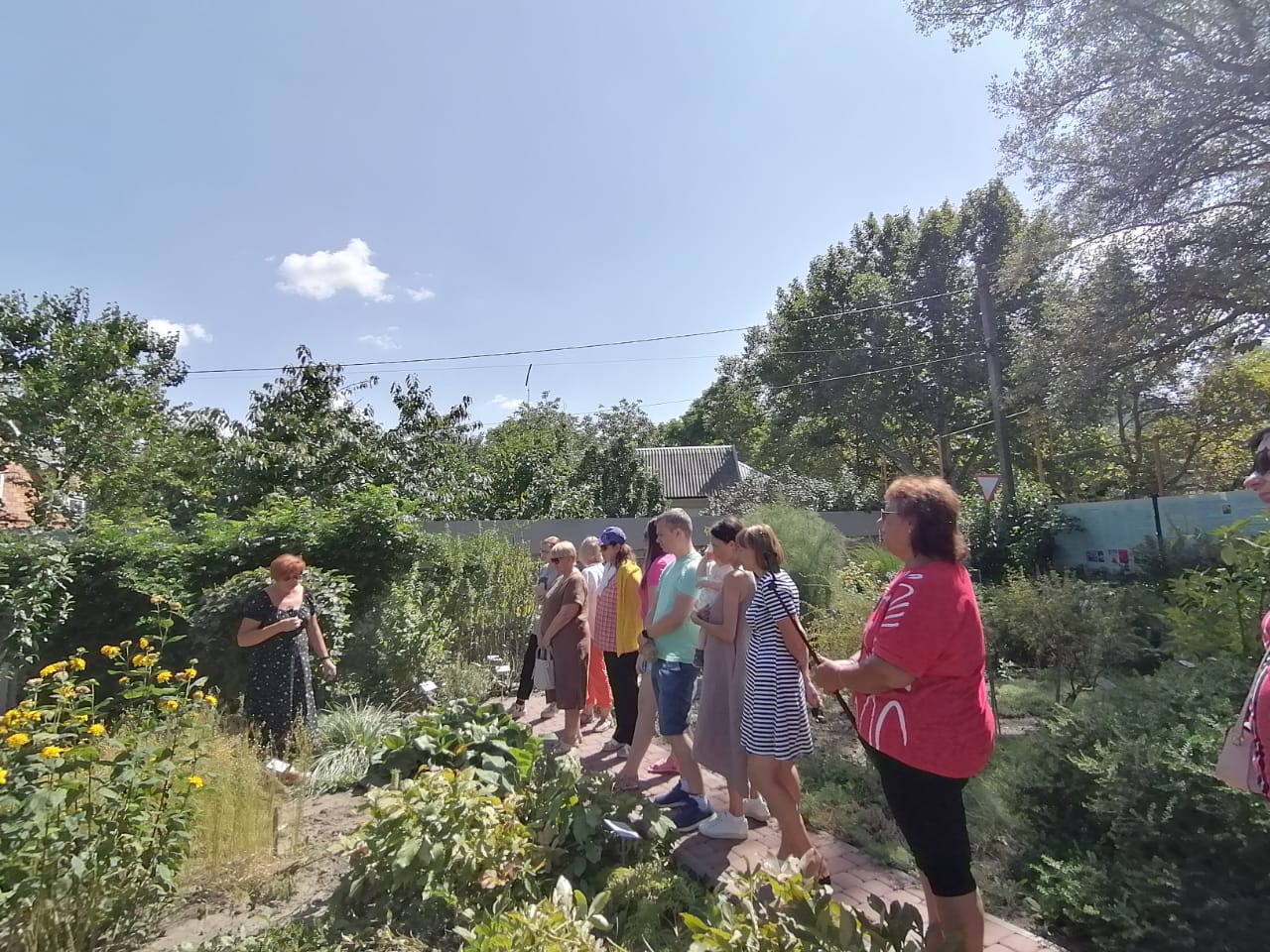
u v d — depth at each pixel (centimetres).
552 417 3369
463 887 324
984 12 1253
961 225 2678
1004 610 684
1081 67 1216
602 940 271
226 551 754
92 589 692
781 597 348
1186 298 1209
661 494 3008
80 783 319
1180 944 279
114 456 1387
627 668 557
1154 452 2028
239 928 329
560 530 1930
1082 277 1351
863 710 268
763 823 426
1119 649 588
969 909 245
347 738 554
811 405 2822
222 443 1255
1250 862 291
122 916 317
